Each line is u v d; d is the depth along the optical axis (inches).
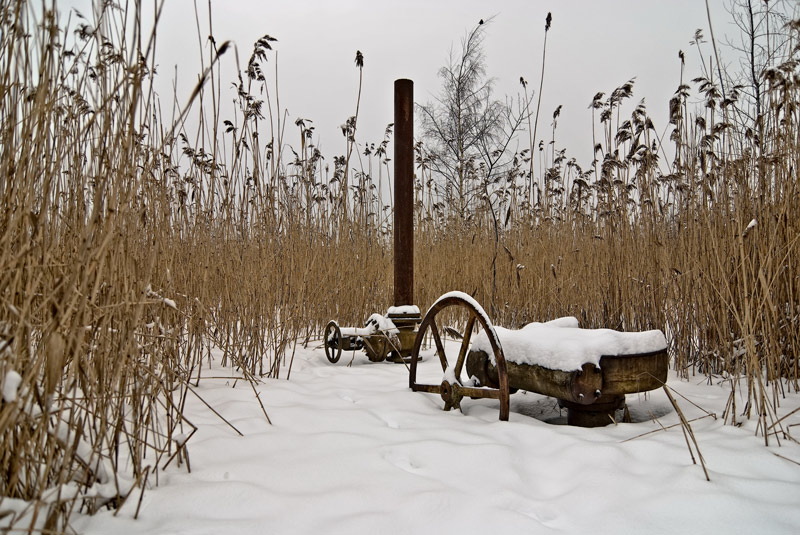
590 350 92.5
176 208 128.3
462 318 225.3
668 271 146.3
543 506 64.8
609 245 162.2
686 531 58.8
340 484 68.7
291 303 151.4
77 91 68.0
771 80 117.3
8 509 45.9
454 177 539.8
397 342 157.6
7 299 53.8
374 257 208.2
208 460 76.6
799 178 117.2
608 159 162.4
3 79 57.3
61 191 72.4
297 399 110.8
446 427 93.4
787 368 118.3
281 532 56.8
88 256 55.3
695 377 137.8
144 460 74.6
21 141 58.2
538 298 184.9
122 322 65.5
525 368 100.8
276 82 146.6
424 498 64.0
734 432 88.5
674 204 157.6
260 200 145.2
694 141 142.5
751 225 94.6
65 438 56.4
